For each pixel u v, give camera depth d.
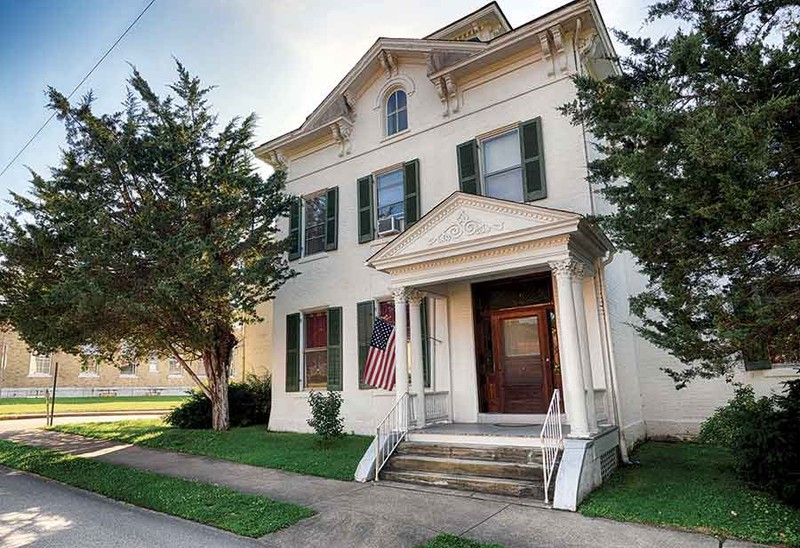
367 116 13.48
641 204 5.70
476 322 10.74
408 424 9.17
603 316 9.29
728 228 4.93
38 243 10.57
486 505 6.48
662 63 6.08
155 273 10.70
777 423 6.29
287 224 14.75
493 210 8.66
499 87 11.17
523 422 9.81
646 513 5.79
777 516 5.53
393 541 5.26
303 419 13.03
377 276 12.39
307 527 5.77
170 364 34.91
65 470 9.20
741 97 5.09
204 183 12.08
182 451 11.12
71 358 30.06
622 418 9.25
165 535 5.59
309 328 13.79
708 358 5.49
